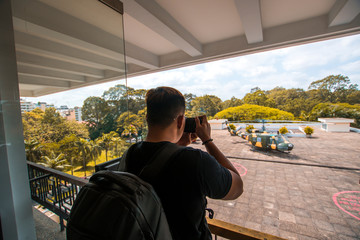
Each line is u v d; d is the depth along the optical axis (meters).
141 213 0.38
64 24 1.59
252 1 2.30
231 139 12.14
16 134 1.20
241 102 30.38
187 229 0.46
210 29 3.68
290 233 3.23
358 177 5.52
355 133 12.49
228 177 0.54
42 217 2.26
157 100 0.56
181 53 4.99
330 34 3.19
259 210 4.02
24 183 1.23
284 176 5.86
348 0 2.46
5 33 1.16
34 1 1.38
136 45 4.64
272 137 8.49
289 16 3.21
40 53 1.40
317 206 4.05
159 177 0.46
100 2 1.66
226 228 0.90
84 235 0.39
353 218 3.56
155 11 2.71
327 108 18.97
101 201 0.40
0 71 1.12
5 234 1.12
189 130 0.69
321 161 7.13
